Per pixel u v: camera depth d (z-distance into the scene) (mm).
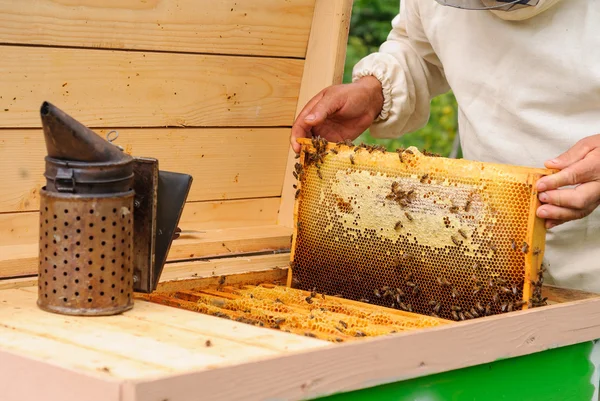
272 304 2268
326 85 2980
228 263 2641
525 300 2215
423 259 2371
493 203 2256
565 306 2178
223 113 2863
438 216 2328
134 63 2582
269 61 2938
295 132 2740
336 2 2930
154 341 1651
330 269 2535
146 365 1468
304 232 2580
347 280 2508
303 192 2580
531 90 2701
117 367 1450
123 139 2627
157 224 2062
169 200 2059
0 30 2252
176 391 1404
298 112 3090
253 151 2998
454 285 2330
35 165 2441
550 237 2824
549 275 2877
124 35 2527
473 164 2279
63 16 2377
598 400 2367
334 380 1639
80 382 1418
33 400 1512
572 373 2258
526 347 2068
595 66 2578
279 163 3102
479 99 2838
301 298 2404
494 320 1975
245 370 1496
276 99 3006
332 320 2096
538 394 2162
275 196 3131
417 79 3102
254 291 2479
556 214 2170
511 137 2795
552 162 2242
